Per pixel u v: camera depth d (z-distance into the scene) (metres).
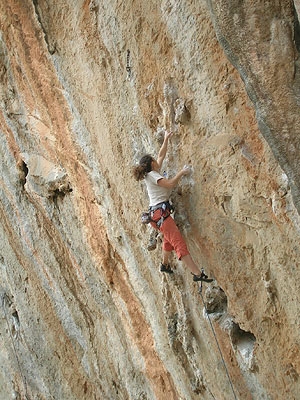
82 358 10.15
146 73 6.24
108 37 6.66
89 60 7.13
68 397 10.84
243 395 6.27
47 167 8.85
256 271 5.46
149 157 5.89
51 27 7.62
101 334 9.40
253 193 5.23
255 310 5.59
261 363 5.75
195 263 6.20
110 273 8.39
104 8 6.60
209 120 5.55
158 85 6.10
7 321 12.20
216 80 5.37
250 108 5.12
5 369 12.73
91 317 9.55
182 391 7.52
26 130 8.95
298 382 5.45
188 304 6.64
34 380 11.82
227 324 6.05
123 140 6.93
